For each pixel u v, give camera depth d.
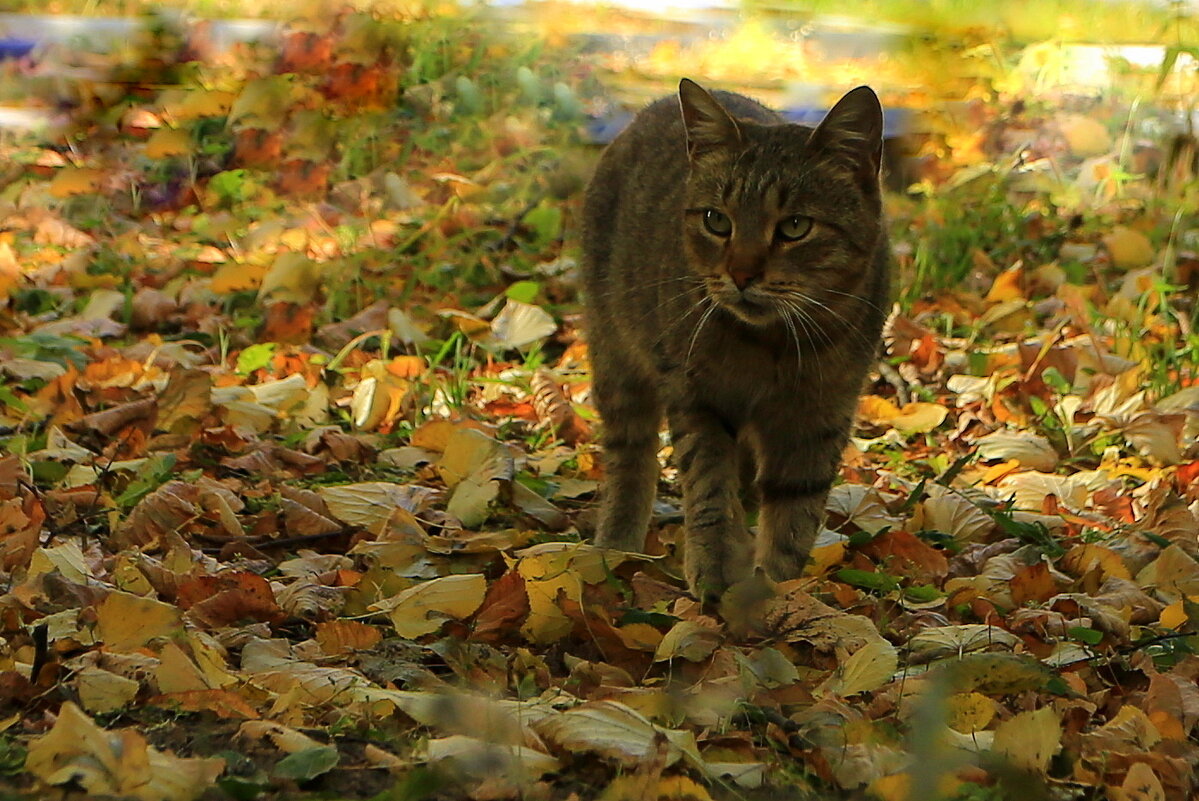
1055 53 18.41
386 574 7.06
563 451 9.89
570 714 5.37
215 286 12.42
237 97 15.84
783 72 20.53
